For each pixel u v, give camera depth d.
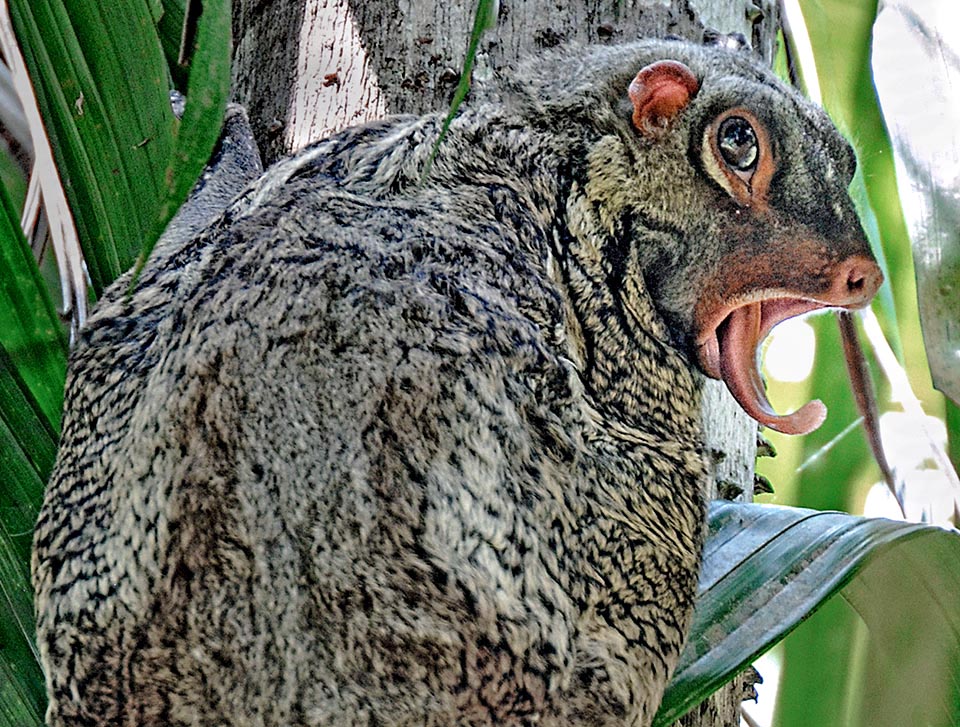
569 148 2.05
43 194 2.04
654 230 2.05
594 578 2.00
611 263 2.05
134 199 2.05
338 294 1.99
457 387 1.99
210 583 1.98
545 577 1.99
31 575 2.01
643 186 2.05
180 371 1.99
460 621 1.98
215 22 1.94
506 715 1.98
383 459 1.98
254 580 1.98
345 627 1.98
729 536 2.05
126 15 2.05
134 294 2.02
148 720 1.98
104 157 2.05
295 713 1.97
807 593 2.04
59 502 2.00
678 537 2.03
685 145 2.05
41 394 2.02
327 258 1.99
